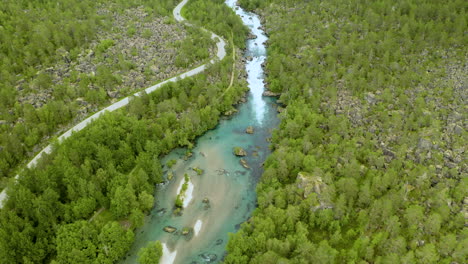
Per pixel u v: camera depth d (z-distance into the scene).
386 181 121.38
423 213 114.62
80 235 107.50
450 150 136.25
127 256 114.25
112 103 176.50
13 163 141.00
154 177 137.38
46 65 194.00
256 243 105.81
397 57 192.75
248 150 159.88
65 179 122.69
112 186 125.56
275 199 121.12
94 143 139.38
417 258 99.75
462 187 117.75
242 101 192.50
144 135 151.75
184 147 161.12
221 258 113.31
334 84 186.38
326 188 120.50
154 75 196.62
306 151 143.50
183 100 174.88
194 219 127.31
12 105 166.75
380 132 149.88
